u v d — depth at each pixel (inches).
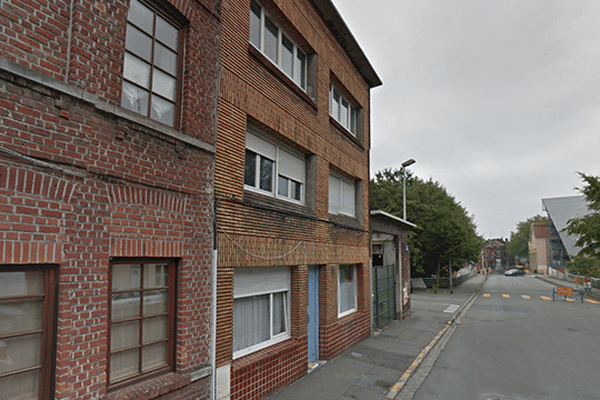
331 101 402.9
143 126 165.2
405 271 661.9
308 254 309.6
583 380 298.7
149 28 178.7
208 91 207.8
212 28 214.7
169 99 187.9
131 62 168.6
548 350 404.2
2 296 121.3
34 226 125.3
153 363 174.1
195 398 187.3
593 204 828.6
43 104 129.4
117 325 159.0
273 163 287.4
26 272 127.7
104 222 148.3
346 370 314.5
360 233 438.3
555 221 2135.8
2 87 118.7
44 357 130.0
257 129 267.3
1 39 120.0
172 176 180.2
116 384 154.8
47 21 133.5
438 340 456.4
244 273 247.0
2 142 117.8
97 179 146.6
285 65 315.0
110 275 154.6
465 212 1359.5
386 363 342.0
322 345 337.7
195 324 189.5
